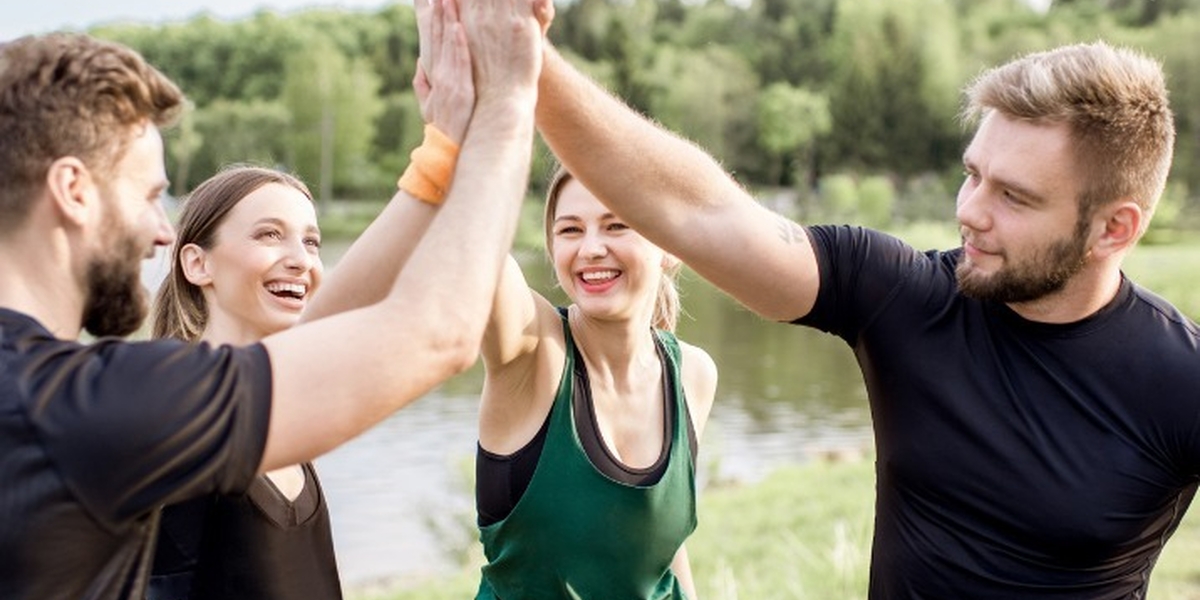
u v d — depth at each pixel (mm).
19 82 1765
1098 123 2311
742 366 24172
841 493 9203
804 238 2543
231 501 2482
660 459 2975
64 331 1827
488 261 1915
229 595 2486
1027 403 2449
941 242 53656
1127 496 2420
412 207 2164
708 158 2480
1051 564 2463
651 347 3082
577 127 2285
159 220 1896
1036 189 2328
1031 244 2371
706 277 2512
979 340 2498
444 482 13367
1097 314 2447
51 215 1784
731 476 12945
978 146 2424
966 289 2447
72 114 1770
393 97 90438
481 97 2090
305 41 101250
